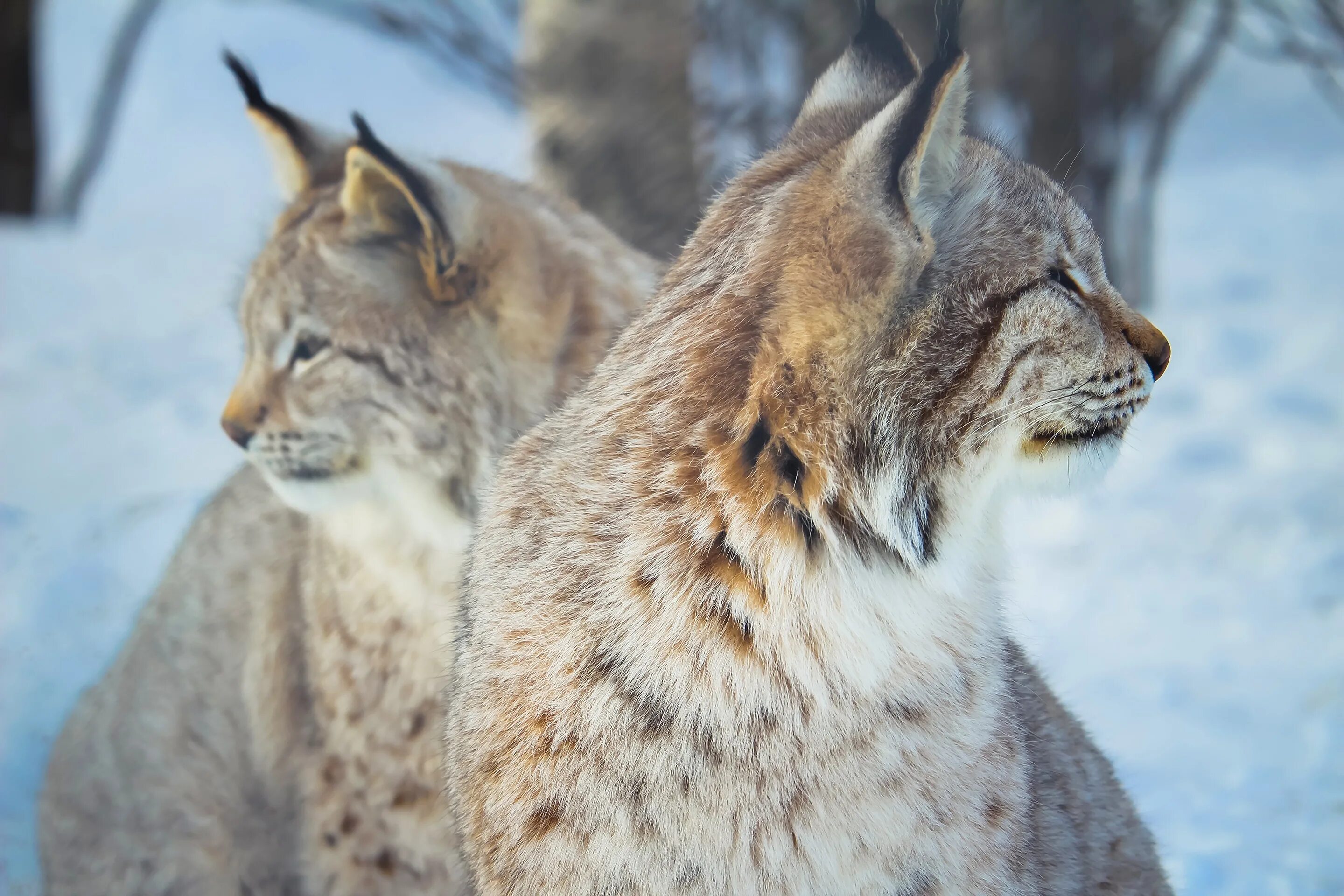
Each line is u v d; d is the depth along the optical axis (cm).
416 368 787
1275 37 1742
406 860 804
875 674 552
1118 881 684
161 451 1628
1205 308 2539
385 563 796
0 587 1228
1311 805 890
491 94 1645
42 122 3312
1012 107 2011
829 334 534
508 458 628
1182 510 1449
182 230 3434
